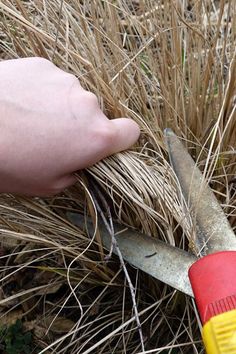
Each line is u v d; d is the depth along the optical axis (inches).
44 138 14.0
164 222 15.6
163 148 17.0
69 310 19.3
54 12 17.7
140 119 16.5
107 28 17.8
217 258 12.1
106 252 17.3
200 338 17.7
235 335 10.8
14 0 17.8
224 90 17.8
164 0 17.7
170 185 15.7
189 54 18.3
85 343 17.4
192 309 17.3
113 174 15.2
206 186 15.5
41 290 19.4
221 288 11.6
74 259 16.3
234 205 17.6
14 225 17.5
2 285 19.3
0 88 14.2
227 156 18.0
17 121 14.0
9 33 17.2
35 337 19.0
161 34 17.5
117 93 16.4
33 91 14.3
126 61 17.7
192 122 18.2
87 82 15.9
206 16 19.1
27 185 14.7
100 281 18.4
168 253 14.9
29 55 17.2
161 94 17.7
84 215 16.7
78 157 14.4
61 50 17.3
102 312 18.6
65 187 15.2
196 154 18.1
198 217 15.0
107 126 14.5
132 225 16.5
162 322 18.1
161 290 17.6
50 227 17.2
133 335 18.3
